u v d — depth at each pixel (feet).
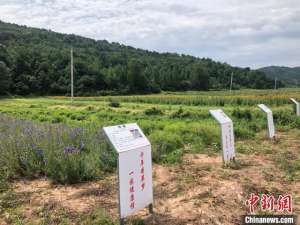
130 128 16.16
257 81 432.25
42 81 298.35
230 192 20.53
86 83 311.27
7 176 22.82
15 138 26.68
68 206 18.48
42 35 474.49
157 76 386.52
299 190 21.24
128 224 16.06
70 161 22.77
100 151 26.78
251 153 31.73
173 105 146.72
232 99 144.25
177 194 20.31
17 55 301.63
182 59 528.22
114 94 318.45
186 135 38.09
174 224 16.28
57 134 28.84
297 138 40.63
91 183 22.49
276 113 59.57
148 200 16.80
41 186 21.84
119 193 14.97
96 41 552.82
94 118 64.28
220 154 31.40
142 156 16.24
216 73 434.30
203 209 17.99
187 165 27.22
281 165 26.84
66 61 325.01
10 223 16.47
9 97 266.77
